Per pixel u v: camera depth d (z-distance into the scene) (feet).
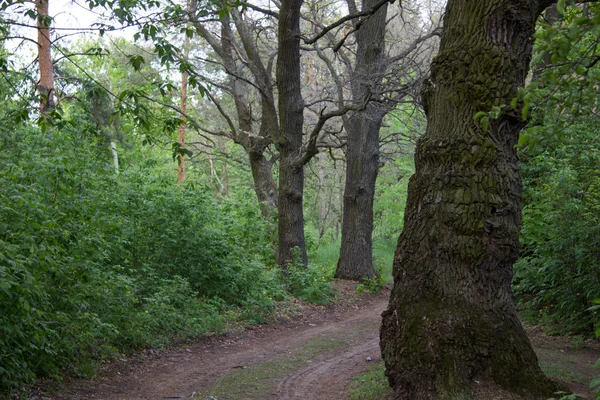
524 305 40.78
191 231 44.68
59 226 26.55
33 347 21.88
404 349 20.95
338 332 42.98
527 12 21.16
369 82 55.62
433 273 21.26
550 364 27.17
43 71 46.29
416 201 22.07
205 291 44.88
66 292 26.00
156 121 30.55
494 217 20.84
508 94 20.75
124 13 26.40
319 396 25.21
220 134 75.77
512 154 21.45
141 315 33.94
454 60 21.50
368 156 71.56
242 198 78.23
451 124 21.43
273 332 42.27
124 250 40.01
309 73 109.91
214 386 26.99
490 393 19.71
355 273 70.85
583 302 34.81
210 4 30.50
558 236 35.83
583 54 12.47
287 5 54.39
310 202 133.49
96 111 53.72
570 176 35.81
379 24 64.85
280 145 59.16
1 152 38.47
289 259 59.06
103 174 36.86
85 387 24.97
